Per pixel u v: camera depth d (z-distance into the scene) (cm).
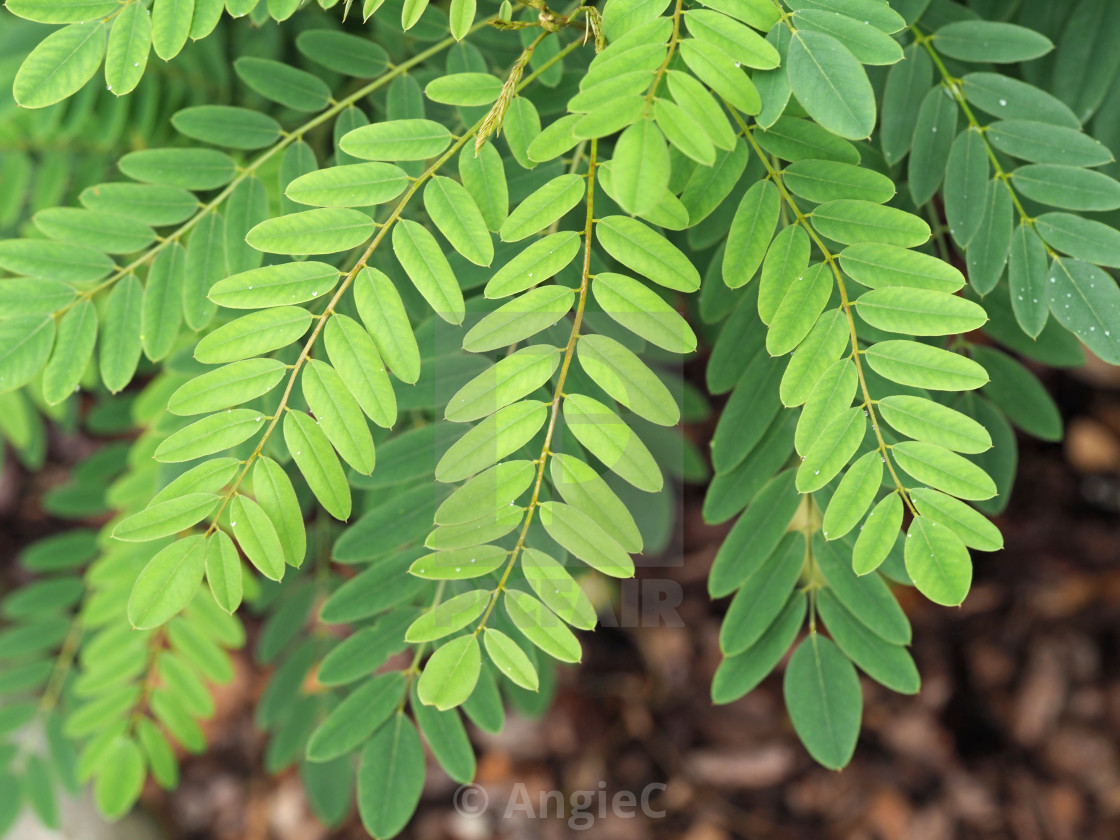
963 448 37
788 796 98
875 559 37
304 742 58
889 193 38
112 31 37
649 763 100
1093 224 40
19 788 58
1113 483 101
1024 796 93
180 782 103
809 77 36
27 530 113
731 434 42
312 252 37
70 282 41
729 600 102
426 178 38
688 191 38
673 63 37
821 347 37
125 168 42
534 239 41
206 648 51
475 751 101
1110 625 96
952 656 99
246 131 43
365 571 42
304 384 37
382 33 46
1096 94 43
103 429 66
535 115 39
